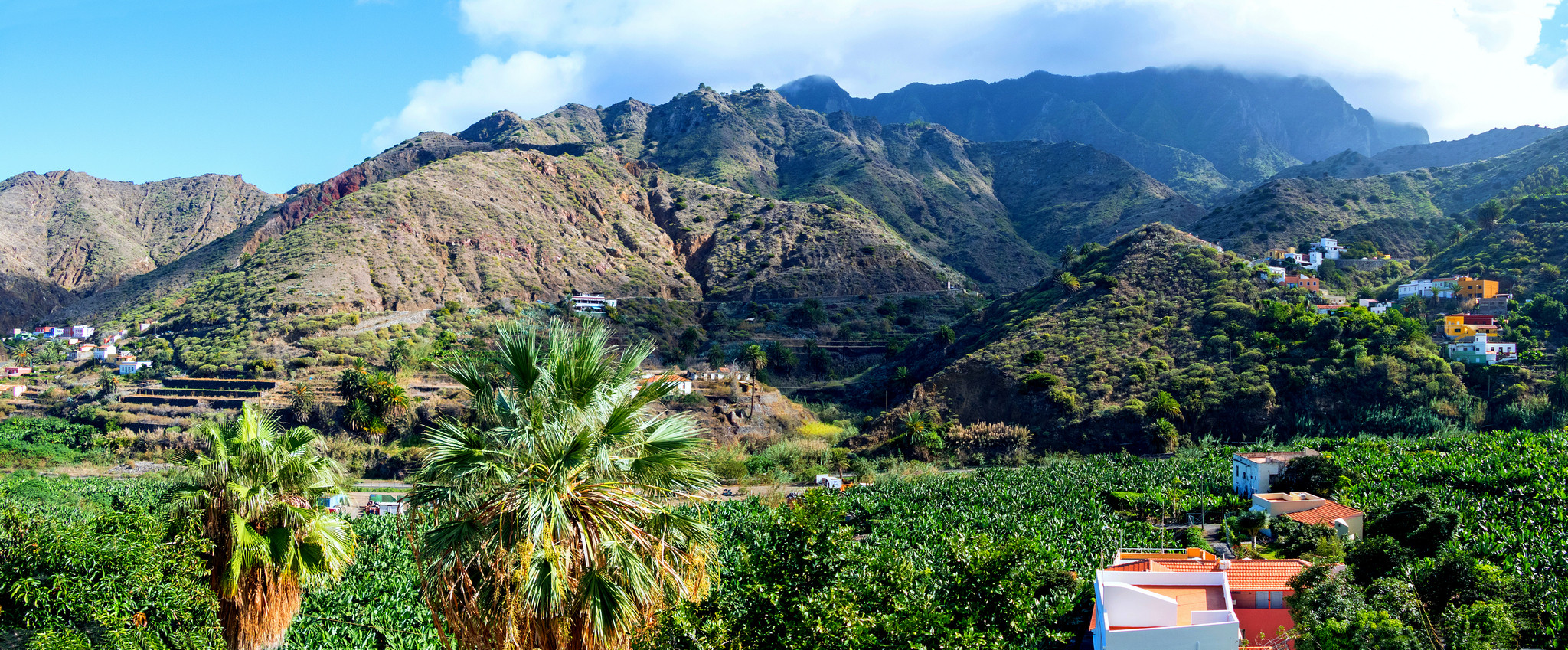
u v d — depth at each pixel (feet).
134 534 70.79
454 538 48.85
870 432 385.29
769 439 379.55
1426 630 99.91
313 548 79.46
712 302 637.71
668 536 52.90
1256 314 390.42
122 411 386.93
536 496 47.39
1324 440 302.25
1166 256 459.32
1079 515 223.71
